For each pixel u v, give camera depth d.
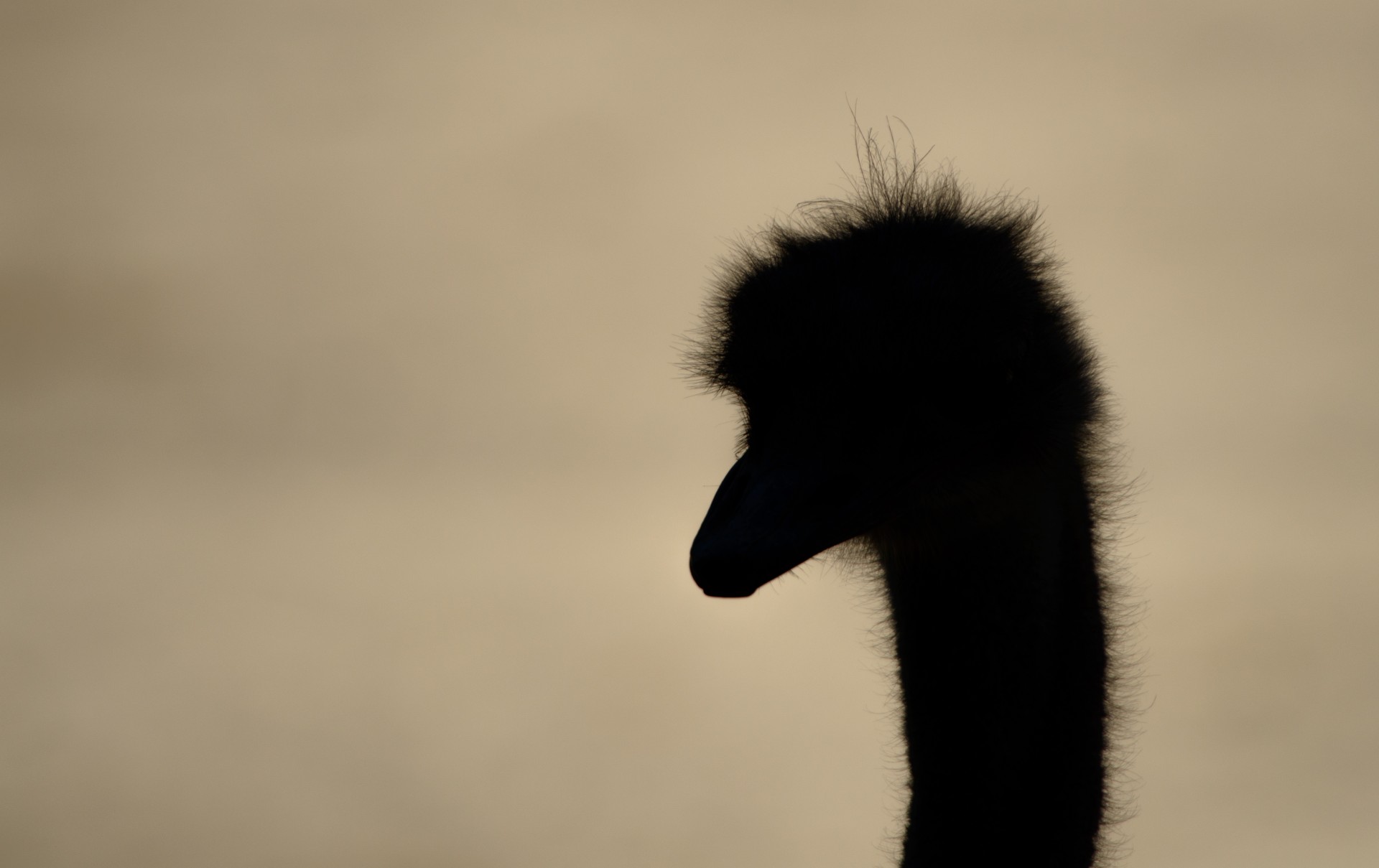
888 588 10.47
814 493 8.84
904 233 9.79
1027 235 10.55
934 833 10.06
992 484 9.52
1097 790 10.12
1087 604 10.19
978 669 9.98
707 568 8.34
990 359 9.38
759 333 9.35
